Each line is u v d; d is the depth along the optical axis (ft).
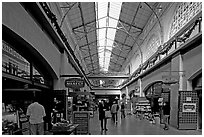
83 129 28.45
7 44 20.47
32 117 21.24
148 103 55.77
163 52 46.06
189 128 32.86
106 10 59.26
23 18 20.95
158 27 52.85
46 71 33.55
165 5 47.37
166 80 35.40
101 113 32.19
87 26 63.31
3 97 26.37
